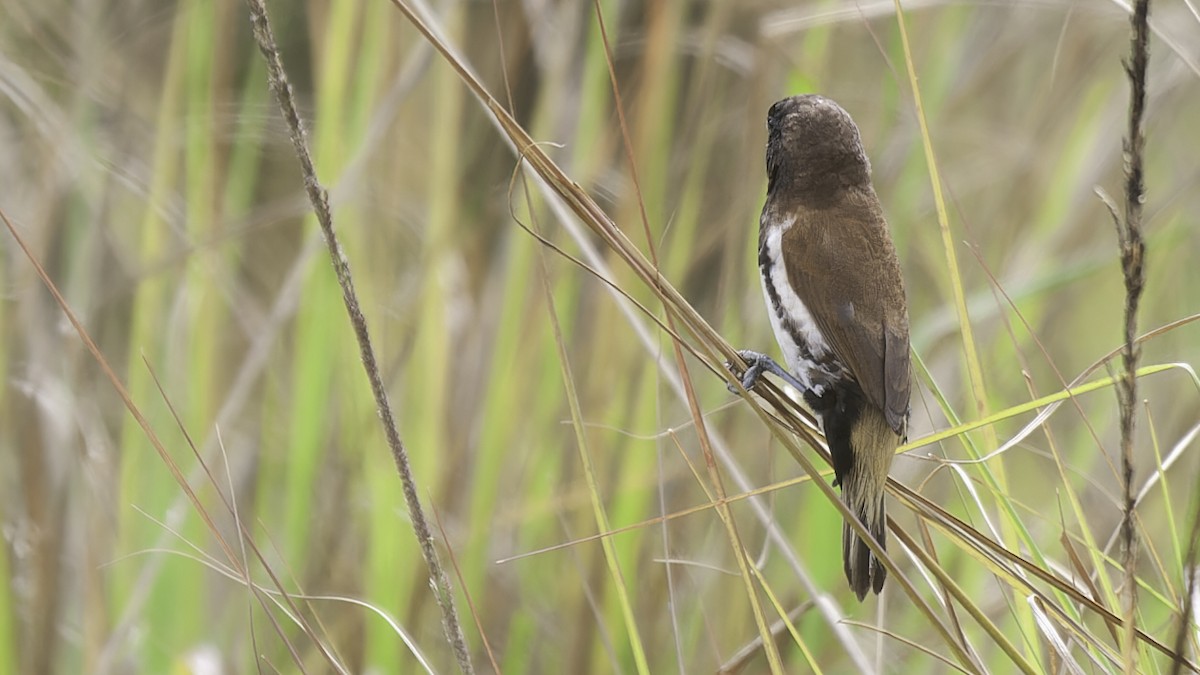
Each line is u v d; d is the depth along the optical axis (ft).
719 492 22.53
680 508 36.50
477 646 34.45
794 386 24.73
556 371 36.83
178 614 33.73
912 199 38.70
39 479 34.50
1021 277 39.24
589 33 37.93
